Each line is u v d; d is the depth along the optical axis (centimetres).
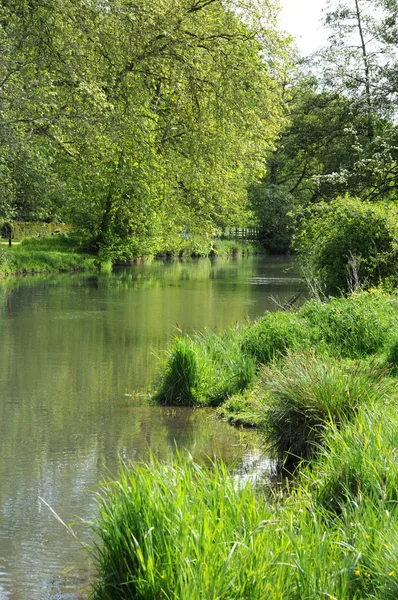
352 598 421
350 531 489
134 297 2794
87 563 572
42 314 2267
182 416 1055
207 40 3469
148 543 438
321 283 1981
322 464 643
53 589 529
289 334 1278
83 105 2823
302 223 2250
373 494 538
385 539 450
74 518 661
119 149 3108
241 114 3422
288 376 836
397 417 680
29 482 759
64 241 4809
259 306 2520
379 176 2867
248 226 7169
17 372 1383
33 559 578
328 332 1309
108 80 3144
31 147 2747
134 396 1185
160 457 846
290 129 3922
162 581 414
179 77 3328
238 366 1171
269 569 420
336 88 3631
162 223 4272
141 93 3403
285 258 6306
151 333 1886
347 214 1981
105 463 827
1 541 610
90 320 2136
